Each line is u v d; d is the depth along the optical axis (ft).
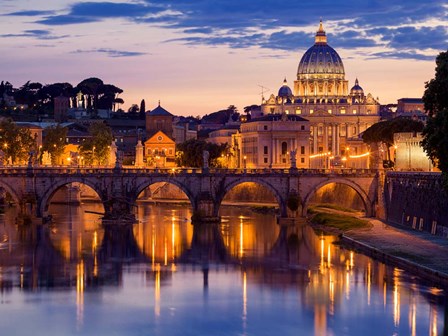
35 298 455.22
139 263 558.97
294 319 412.77
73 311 428.56
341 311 425.28
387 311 423.64
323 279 499.51
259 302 445.37
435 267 502.79
